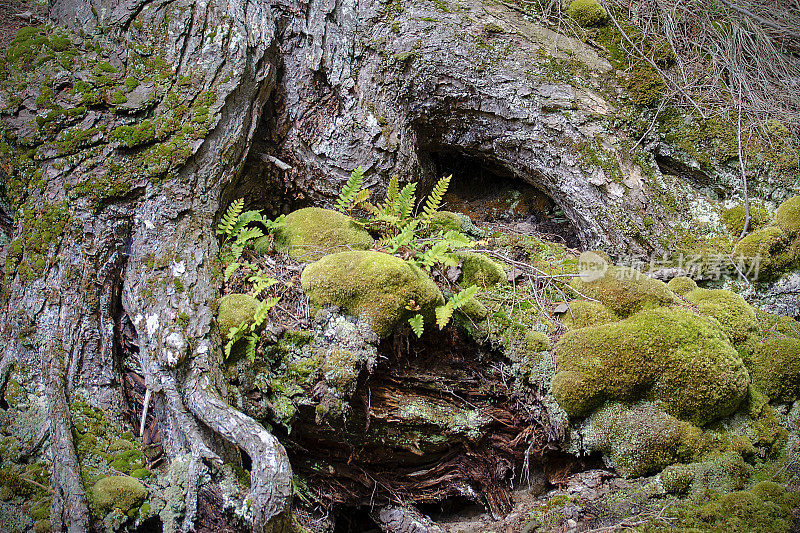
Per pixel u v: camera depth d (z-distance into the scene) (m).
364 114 3.62
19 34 3.23
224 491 2.48
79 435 2.59
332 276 2.89
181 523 2.46
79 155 2.96
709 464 2.82
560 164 3.67
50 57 3.13
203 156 3.12
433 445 3.03
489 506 3.14
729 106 3.76
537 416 3.02
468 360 3.10
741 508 2.61
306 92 3.64
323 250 3.24
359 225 3.43
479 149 4.06
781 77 4.09
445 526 3.16
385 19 3.70
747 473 2.81
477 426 2.99
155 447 2.73
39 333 2.72
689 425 2.95
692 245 3.52
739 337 3.17
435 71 3.69
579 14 3.90
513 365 3.04
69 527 2.28
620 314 3.21
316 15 3.63
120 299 2.97
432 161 4.34
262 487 2.31
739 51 4.00
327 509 2.98
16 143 2.99
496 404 3.09
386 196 3.69
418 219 3.56
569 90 3.63
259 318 2.72
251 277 3.02
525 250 3.74
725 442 2.92
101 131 2.99
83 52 3.19
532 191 4.26
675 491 2.80
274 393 2.74
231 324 2.77
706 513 2.63
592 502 2.85
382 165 3.64
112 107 3.04
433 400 2.99
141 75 3.17
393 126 3.70
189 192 3.06
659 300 3.17
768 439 2.93
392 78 3.71
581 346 3.01
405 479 3.12
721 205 3.67
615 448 2.95
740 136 3.63
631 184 3.57
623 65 3.74
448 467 3.14
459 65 3.67
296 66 3.64
